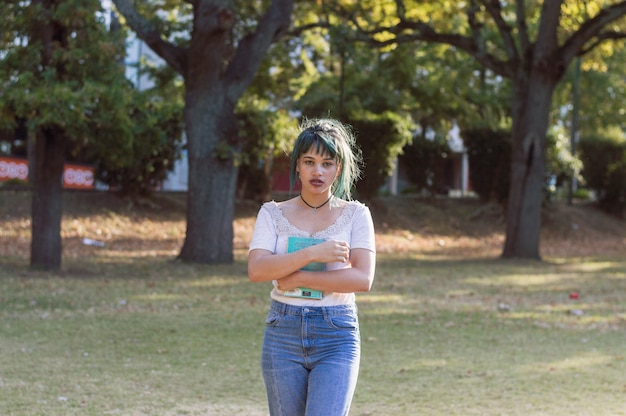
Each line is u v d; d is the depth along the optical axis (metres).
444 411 6.14
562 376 7.45
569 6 20.62
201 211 16.80
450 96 30.84
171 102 23.53
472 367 7.82
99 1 13.68
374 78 29.75
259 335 9.37
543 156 21.12
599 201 34.62
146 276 14.69
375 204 28.88
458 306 12.27
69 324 9.73
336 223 3.71
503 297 13.52
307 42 23.09
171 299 12.12
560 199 35.78
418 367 7.79
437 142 31.36
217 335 9.31
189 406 6.20
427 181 31.34
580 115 39.84
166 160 23.84
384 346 8.89
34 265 14.67
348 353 3.54
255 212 26.38
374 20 21.67
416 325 10.37
